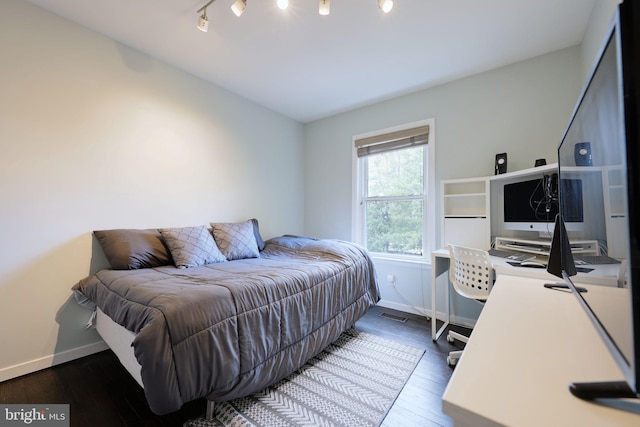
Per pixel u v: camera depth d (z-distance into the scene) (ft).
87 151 6.57
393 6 5.74
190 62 7.98
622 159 1.48
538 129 7.53
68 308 6.30
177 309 3.95
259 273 6.03
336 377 5.70
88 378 5.63
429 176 9.32
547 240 7.02
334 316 6.93
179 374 3.71
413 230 9.93
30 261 5.81
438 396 5.09
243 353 4.54
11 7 5.60
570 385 1.68
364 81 8.98
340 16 6.06
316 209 12.55
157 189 7.84
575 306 3.18
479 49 7.24
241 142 10.23
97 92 6.72
